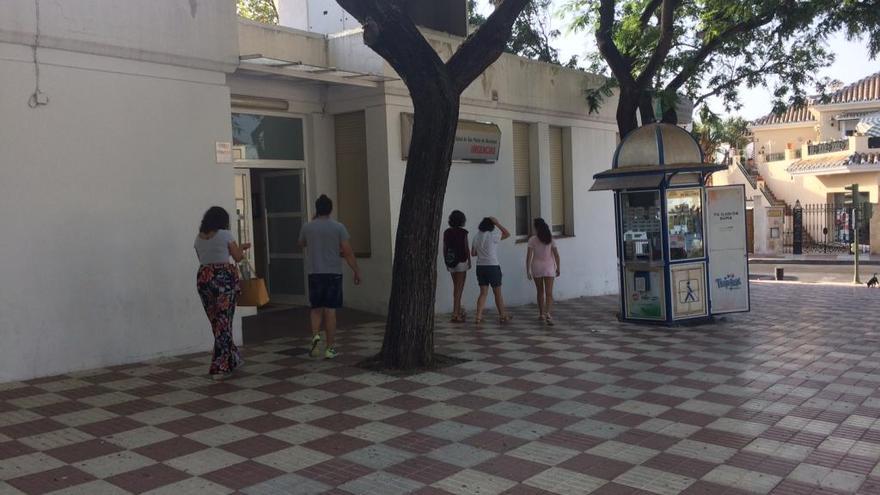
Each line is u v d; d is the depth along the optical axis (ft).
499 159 44.19
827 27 41.52
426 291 26.12
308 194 38.45
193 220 28.17
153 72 26.84
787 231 106.73
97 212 25.20
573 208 50.75
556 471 15.94
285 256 39.96
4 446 17.31
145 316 26.63
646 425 19.21
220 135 29.12
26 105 23.35
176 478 15.44
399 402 21.49
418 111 25.66
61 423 19.13
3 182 22.80
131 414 20.03
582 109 51.03
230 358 24.18
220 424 19.22
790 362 26.89
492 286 37.40
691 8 45.19
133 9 25.99
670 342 31.27
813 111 118.52
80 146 24.71
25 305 23.32
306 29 44.09
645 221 36.19
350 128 38.91
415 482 15.35
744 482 15.21
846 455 16.76
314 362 26.86
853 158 96.84
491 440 18.06
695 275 36.29
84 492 14.61
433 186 25.86
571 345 30.66
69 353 24.50
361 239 38.96
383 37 24.75
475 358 27.86
